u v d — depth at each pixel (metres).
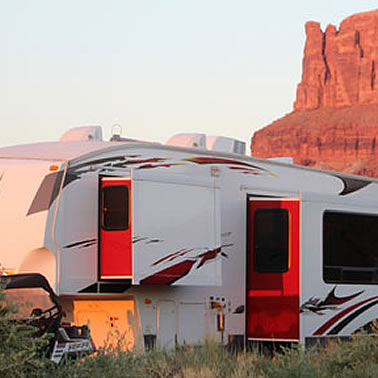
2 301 15.48
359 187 32.28
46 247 22.02
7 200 22.52
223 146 29.41
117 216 23.28
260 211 27.47
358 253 30.59
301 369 20.09
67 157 22.89
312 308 28.34
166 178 24.50
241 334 27.55
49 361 16.61
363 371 20.77
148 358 21.38
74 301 23.73
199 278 25.44
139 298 24.41
